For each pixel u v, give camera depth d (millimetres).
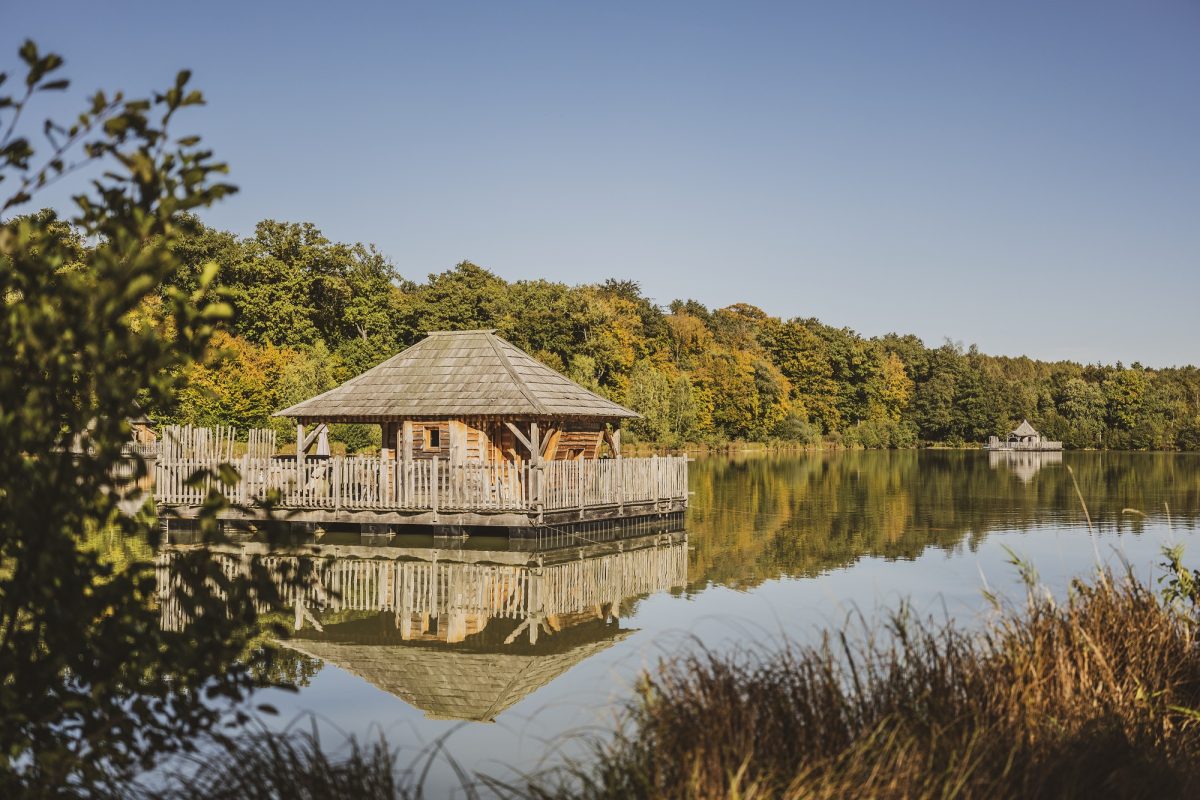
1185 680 6953
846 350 103875
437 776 7836
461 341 26984
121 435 4184
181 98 4289
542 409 24047
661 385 74062
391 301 70125
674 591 16719
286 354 54406
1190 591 8172
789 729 5734
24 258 4098
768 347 102000
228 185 4324
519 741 8812
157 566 4586
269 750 5285
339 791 5176
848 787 5070
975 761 5336
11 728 4379
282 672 11594
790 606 14867
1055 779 5383
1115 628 7160
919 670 6453
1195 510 30125
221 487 23344
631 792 5414
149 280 4105
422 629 14016
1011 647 6789
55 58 4023
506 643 13102
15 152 4105
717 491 39531
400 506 22797
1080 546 21375
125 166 4090
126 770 4871
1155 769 5664
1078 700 6340
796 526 26516
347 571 19016
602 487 23938
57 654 4293
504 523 22141
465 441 25500
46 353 4070
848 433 98562
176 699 4746
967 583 16625
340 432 47156
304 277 67500
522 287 76688
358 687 10914
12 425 4023
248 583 4730
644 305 90312
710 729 5484
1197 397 115250
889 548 21766
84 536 4371
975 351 130625
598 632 13602
